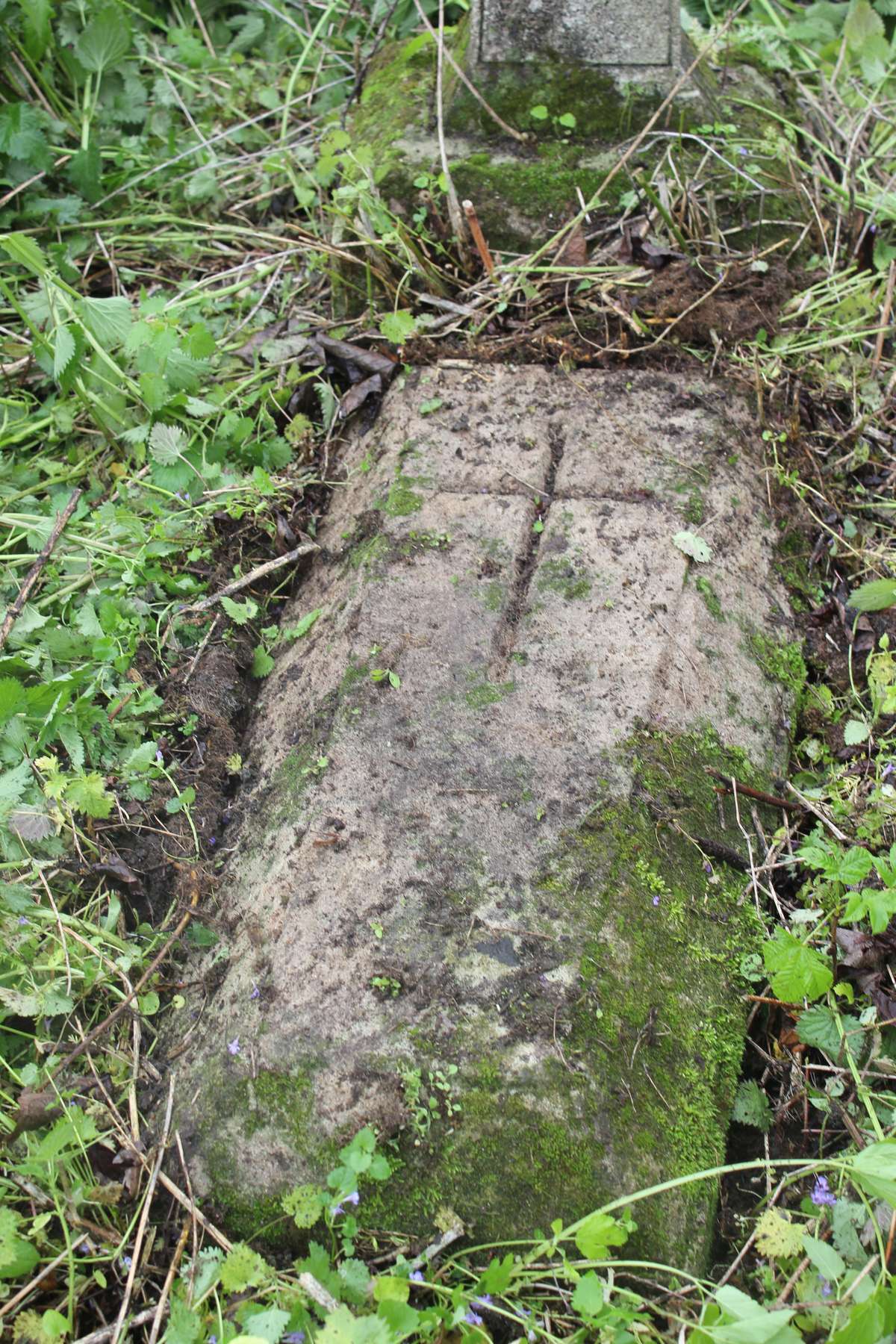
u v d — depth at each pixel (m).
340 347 3.15
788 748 2.49
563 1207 1.84
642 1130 1.91
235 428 2.97
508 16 3.26
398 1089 1.91
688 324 3.04
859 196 3.58
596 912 2.08
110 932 2.24
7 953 2.14
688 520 2.65
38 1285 1.84
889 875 2.07
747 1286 1.87
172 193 3.88
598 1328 1.75
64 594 2.75
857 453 3.04
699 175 3.30
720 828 2.30
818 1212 1.92
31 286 3.57
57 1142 1.86
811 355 3.18
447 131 3.38
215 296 3.39
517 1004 1.98
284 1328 1.71
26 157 3.66
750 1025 2.18
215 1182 1.92
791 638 2.65
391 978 2.02
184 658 2.67
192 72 4.24
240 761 2.50
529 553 2.61
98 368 3.13
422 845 2.17
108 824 2.38
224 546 2.86
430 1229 1.85
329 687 2.45
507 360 3.06
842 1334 1.59
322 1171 1.88
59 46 4.00
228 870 2.32
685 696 2.39
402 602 2.53
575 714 2.33
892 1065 2.06
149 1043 2.14
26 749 2.42
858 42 3.91
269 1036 1.99
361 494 2.84
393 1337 1.59
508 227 3.26
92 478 3.04
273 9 4.28
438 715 2.34
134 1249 1.88
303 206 3.63
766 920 2.24
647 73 3.30
